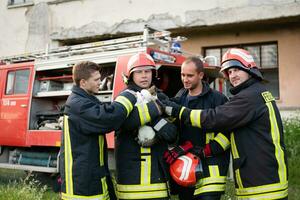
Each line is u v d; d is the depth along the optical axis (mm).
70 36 13609
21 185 6848
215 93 3715
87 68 3375
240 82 3291
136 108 3238
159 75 6590
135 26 12484
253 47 11570
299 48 10844
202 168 3439
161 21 12070
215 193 3402
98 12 13148
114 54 6629
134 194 3262
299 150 8438
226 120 3168
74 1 13562
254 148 3125
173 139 3367
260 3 10734
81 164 3189
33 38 14250
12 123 7867
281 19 10664
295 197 6020
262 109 3158
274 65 11242
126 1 12672
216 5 11328
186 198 3693
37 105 7742
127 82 3529
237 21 11039
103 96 6684
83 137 3227
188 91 3842
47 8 14070
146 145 3277
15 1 14844
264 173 3076
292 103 10805
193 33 12320
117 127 3197
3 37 14844
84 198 3160
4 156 8188
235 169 3248
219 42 11922
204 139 3586
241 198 3189
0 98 8148
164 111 3443
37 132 7391
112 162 6246
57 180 6844
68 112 3295
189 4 11719
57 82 7738
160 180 3299
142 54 3475
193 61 3643
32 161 7578
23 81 7863
